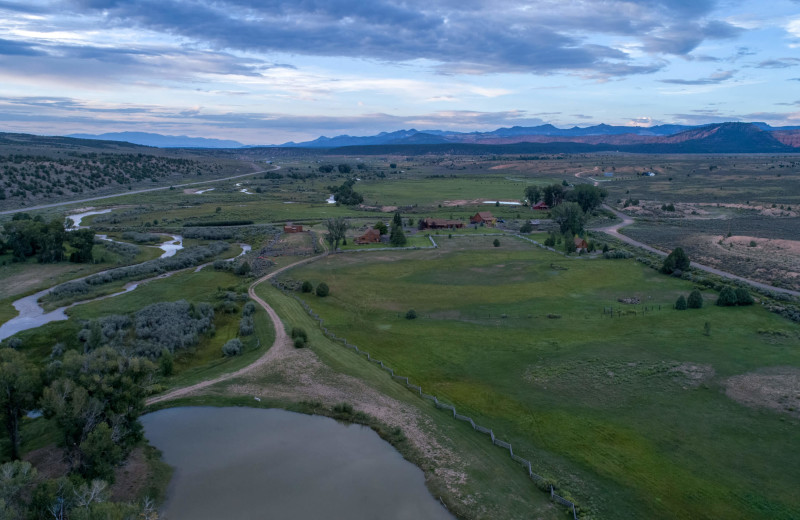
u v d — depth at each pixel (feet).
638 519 121.08
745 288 307.58
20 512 107.04
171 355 213.25
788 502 123.75
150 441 158.40
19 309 288.30
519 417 167.63
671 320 254.88
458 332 245.65
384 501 131.23
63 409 133.28
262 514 126.11
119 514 102.47
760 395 174.81
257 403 182.09
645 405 171.12
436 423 167.43
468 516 125.08
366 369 207.31
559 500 128.57
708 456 142.82
